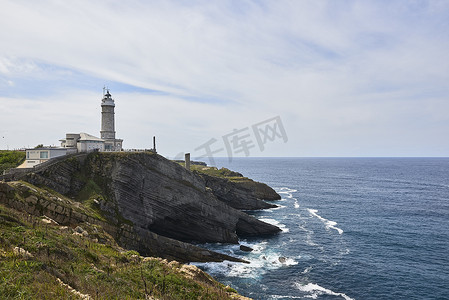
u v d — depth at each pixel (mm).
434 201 101000
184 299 20672
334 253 50594
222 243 58250
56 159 47188
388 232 62969
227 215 61781
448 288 38000
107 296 16312
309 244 55625
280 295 36031
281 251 52000
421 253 50438
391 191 125812
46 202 35156
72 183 46688
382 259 47750
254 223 64000
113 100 71688
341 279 40406
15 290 13242
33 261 16406
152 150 61969
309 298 35406
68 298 14023
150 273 23234
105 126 70500
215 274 42094
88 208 41781
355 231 63938
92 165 49781
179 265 27922
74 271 18172
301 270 43406
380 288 37938
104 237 34250
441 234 61438
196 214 57969
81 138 59500
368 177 195875
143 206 50500
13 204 32344
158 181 52938
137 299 17531
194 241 59562
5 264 15211
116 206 46625
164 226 56250
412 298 35625
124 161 49094
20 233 20219
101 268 21250
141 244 45188
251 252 52094
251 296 35750
